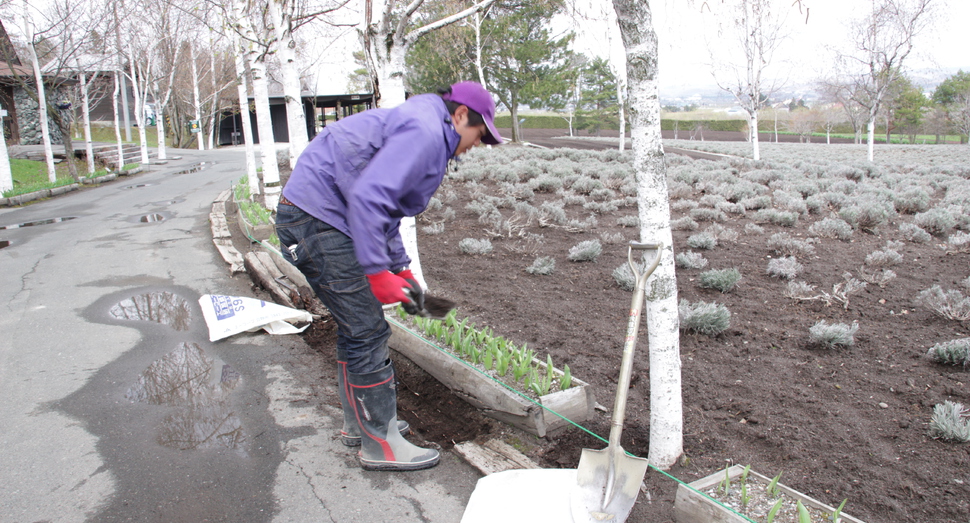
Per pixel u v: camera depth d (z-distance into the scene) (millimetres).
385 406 2947
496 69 31484
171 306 5875
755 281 6547
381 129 2531
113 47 21281
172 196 15109
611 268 7062
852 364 4434
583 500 2574
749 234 8961
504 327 5195
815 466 3113
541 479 2717
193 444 3279
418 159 2383
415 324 4500
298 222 2619
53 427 3449
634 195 12602
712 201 11227
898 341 4852
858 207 9930
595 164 17844
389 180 2307
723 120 86875
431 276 6762
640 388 4074
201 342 4875
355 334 2783
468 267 7168
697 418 3648
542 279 6668
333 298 2721
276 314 5094
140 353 4637
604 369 4355
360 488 2885
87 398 3838
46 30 17219
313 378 4191
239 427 3480
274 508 2723
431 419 3703
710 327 4965
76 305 5902
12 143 33031
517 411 3299
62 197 15672
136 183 18812
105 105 47969
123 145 34406
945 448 3273
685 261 7023
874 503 2799
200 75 37812
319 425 3518
